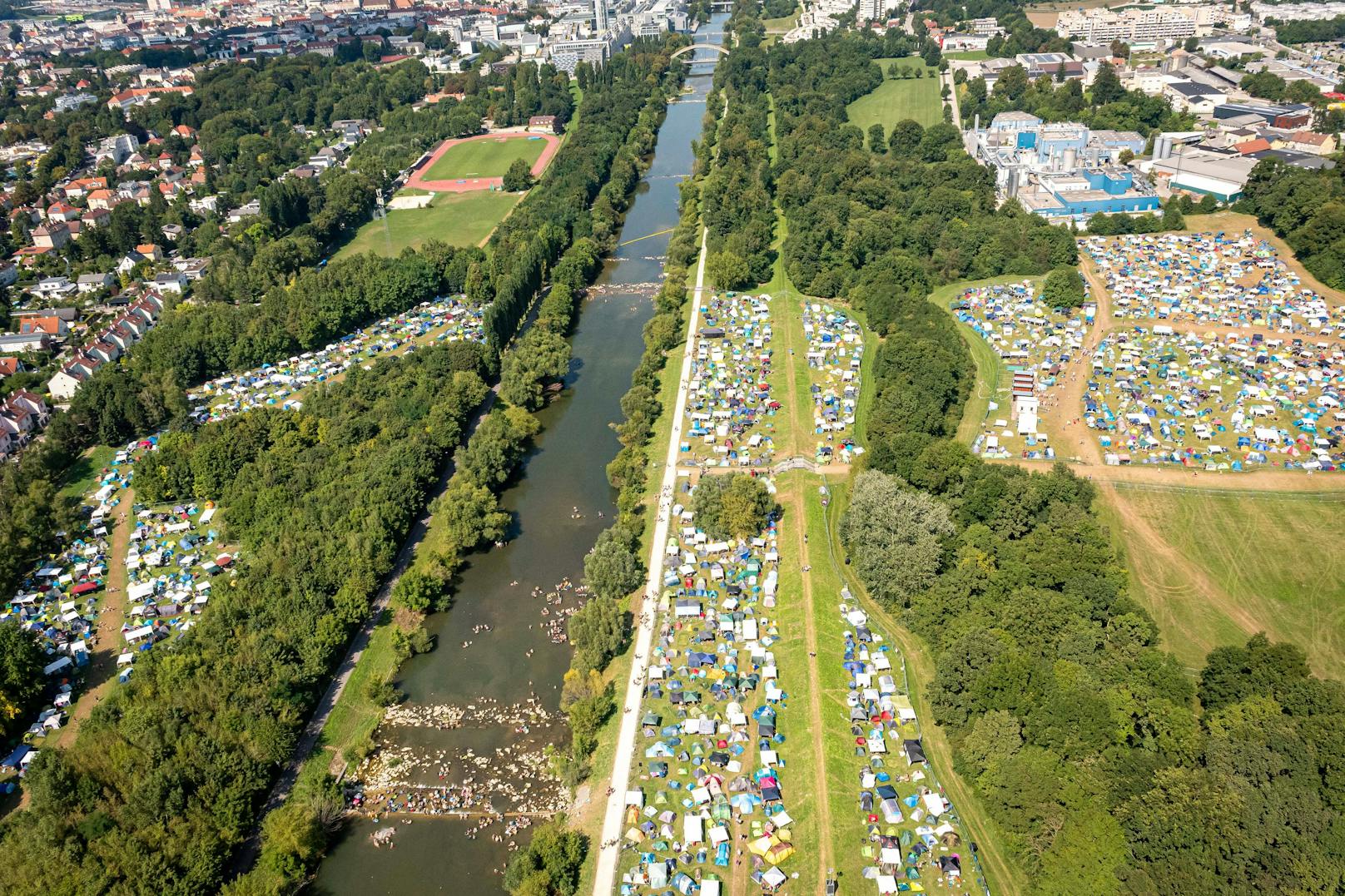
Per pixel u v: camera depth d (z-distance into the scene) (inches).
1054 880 7426.2
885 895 7721.5
